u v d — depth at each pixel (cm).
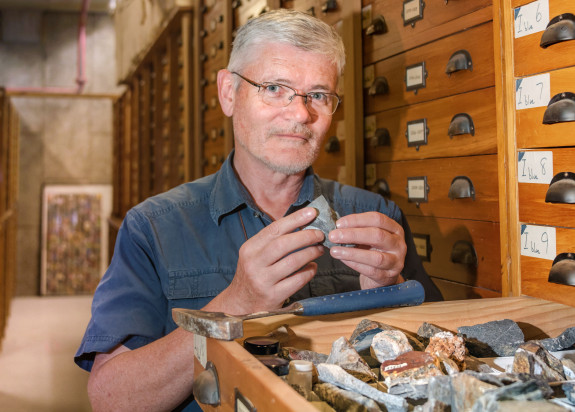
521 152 110
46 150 779
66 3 728
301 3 222
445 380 59
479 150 134
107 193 793
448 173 146
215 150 327
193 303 115
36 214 777
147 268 116
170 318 113
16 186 741
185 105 370
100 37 777
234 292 85
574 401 60
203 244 118
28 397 397
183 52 369
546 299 105
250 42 106
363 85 185
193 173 367
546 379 67
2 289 548
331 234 85
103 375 99
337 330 89
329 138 204
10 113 634
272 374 58
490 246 132
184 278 115
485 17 129
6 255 590
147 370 94
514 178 112
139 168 576
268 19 106
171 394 94
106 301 110
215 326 68
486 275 134
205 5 342
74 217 784
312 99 108
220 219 120
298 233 80
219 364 70
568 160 100
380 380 76
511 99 112
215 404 71
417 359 70
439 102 148
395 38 166
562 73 100
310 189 125
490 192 131
